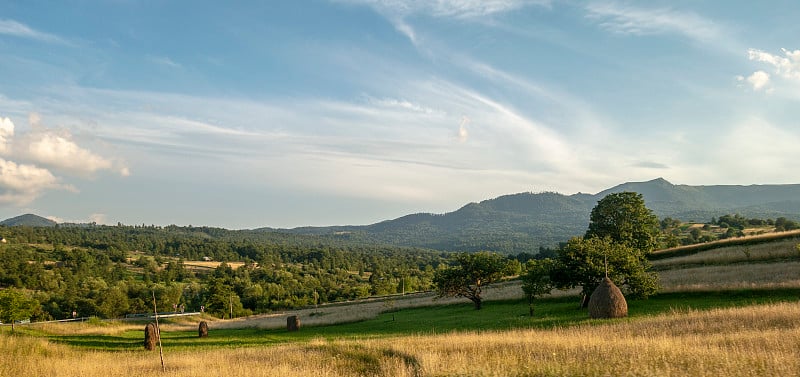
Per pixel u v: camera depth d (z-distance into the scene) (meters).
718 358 16.50
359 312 70.69
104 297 112.56
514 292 69.44
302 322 60.31
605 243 48.12
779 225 147.62
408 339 29.23
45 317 104.75
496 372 16.81
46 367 24.08
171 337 50.16
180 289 129.88
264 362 23.77
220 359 25.52
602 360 18.16
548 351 21.38
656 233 65.50
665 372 14.95
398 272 185.00
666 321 30.00
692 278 55.66
